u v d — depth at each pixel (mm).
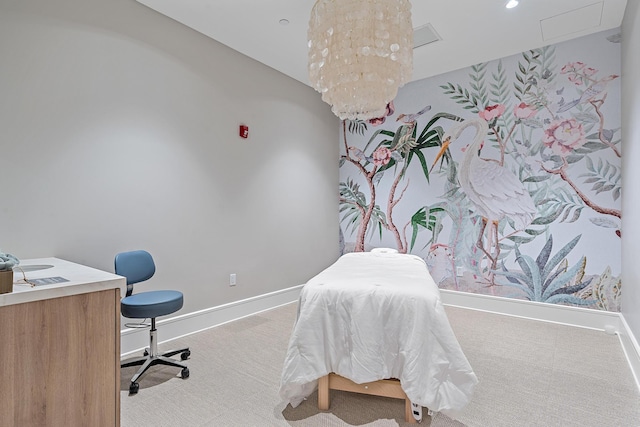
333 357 1723
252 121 3482
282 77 3830
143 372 2045
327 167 4508
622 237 2812
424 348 1608
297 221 4043
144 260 2408
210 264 3100
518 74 3414
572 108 3143
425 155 4008
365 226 4496
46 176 2125
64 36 2199
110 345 1391
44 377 1212
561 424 1650
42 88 2107
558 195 3217
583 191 3094
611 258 2969
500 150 3520
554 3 2586
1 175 1960
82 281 1338
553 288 3246
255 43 3176
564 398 1884
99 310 1362
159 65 2705
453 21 2822
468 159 3717
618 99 2928
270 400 1873
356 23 1905
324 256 4473
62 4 2191
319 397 1795
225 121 3217
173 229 2811
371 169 4438
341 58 1977
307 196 4184
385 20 1929
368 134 4453
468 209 3721
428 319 1657
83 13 2283
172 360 2178
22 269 1587
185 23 2848
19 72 2021
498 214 3541
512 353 2510
